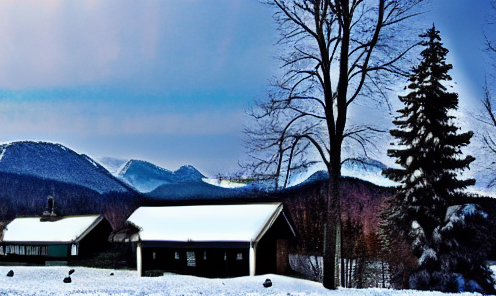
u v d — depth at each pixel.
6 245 56.31
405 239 38.53
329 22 29.39
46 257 53.72
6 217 149.12
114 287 31.89
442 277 35.41
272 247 40.31
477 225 35.56
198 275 39.88
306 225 56.56
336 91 30.33
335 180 29.64
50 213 58.34
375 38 29.12
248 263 38.44
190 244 39.38
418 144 37.59
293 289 30.16
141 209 46.00
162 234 41.06
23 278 40.50
